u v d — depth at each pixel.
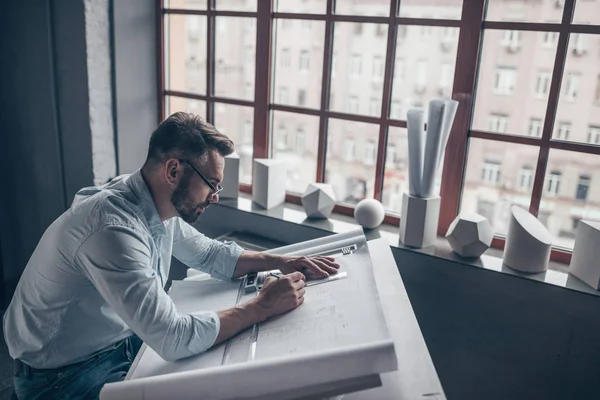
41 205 2.25
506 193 1.75
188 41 2.19
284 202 2.10
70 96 2.03
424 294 1.70
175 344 1.07
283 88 2.06
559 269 1.59
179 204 1.25
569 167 1.62
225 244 1.46
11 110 2.18
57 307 1.24
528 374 1.59
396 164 1.91
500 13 1.62
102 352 1.33
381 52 1.83
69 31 1.96
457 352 1.69
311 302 1.15
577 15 1.52
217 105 2.18
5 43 2.10
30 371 1.28
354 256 1.32
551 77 1.57
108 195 1.20
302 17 1.91
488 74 1.68
